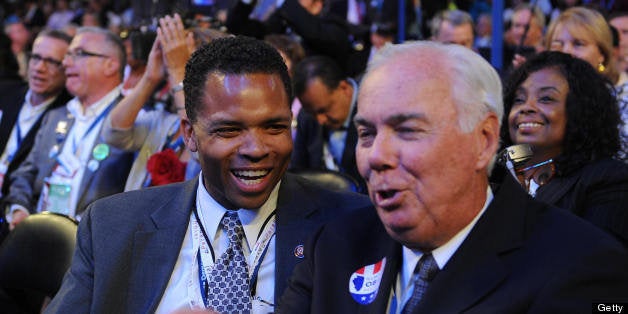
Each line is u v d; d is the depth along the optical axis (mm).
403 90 1276
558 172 2186
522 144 2014
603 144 2178
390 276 1426
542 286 1271
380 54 1345
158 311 1779
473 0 5965
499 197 1391
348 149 3418
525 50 3668
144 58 3557
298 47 3869
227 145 1706
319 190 1964
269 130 1726
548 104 2197
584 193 2121
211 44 1757
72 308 1804
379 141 1297
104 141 3252
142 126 3137
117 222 1866
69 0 9883
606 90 2207
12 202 3463
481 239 1353
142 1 4305
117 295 1798
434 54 1300
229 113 1682
